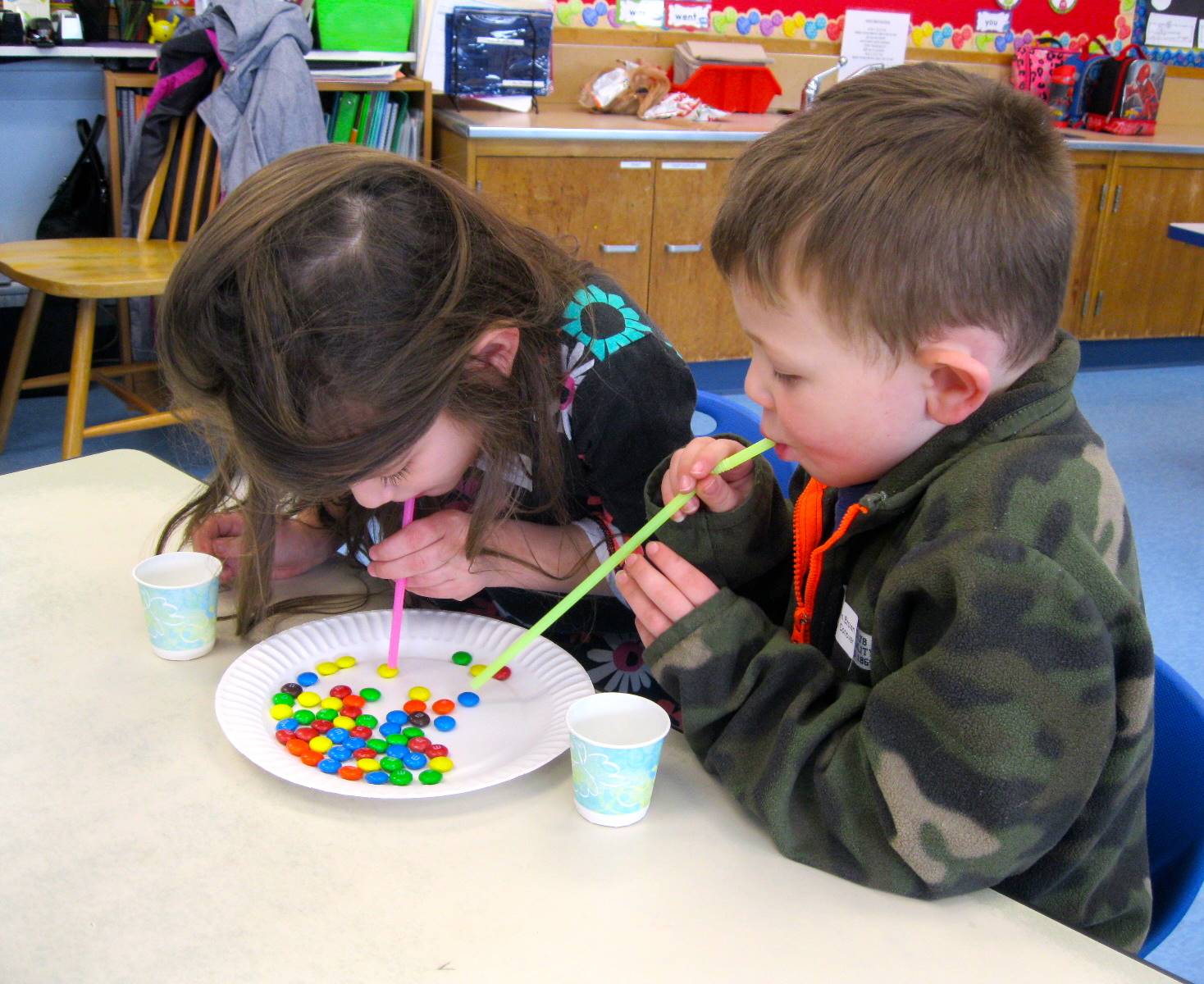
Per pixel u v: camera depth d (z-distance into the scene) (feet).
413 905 2.01
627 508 3.35
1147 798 2.86
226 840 2.17
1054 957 1.96
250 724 2.52
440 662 2.98
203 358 2.41
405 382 2.44
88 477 3.84
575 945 1.93
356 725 2.62
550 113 11.85
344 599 3.27
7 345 11.06
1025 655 2.02
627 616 3.72
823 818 2.19
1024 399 2.30
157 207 9.42
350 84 10.07
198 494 3.43
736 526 2.90
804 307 2.20
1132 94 13.93
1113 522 2.22
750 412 4.38
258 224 2.38
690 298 11.65
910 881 2.09
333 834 2.20
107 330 11.34
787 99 13.65
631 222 11.09
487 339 2.77
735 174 2.38
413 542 2.98
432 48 11.12
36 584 3.14
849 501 2.73
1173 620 7.85
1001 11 14.42
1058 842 2.34
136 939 1.91
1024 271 2.15
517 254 2.95
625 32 12.67
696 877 2.12
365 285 2.38
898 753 2.10
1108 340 14.30
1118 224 13.38
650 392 3.28
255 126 8.75
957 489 2.23
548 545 3.35
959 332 2.17
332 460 2.45
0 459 9.55
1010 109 2.24
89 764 2.39
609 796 2.21
